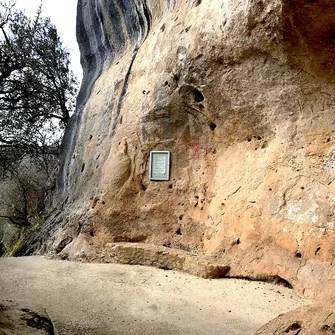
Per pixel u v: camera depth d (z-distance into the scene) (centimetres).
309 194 485
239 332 343
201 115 654
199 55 599
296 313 307
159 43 725
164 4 768
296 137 519
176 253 590
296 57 493
